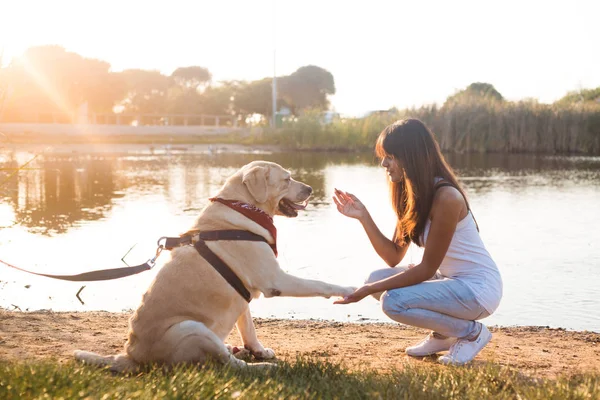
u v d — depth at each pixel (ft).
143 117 166.50
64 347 14.43
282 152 106.52
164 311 12.11
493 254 27.43
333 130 113.70
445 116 105.50
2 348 13.98
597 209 40.75
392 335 16.96
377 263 25.73
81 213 37.96
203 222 12.75
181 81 212.23
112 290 21.79
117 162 80.28
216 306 12.29
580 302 20.66
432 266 13.12
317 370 11.95
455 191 12.94
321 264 25.41
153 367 11.63
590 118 106.01
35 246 27.96
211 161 83.30
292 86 223.10
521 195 48.06
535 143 104.99
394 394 10.61
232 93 194.49
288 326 17.92
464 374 11.87
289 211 13.79
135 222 34.78
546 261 26.08
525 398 10.49
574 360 14.58
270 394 10.12
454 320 13.46
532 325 18.45
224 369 11.54
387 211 39.60
